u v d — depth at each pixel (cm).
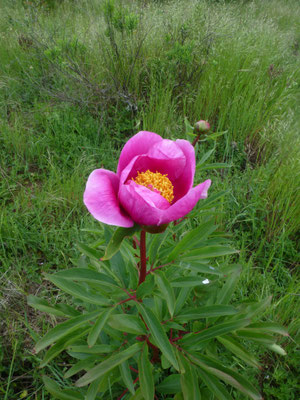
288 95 81
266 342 32
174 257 30
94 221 55
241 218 59
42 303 32
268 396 40
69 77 81
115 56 82
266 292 45
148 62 82
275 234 57
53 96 78
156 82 79
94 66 84
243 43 88
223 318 34
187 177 27
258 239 58
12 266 50
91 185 24
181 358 31
